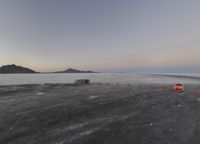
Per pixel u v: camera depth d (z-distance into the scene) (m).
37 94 24.64
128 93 25.45
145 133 9.83
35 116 13.09
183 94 24.97
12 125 11.07
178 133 9.88
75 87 35.16
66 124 11.27
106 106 16.53
